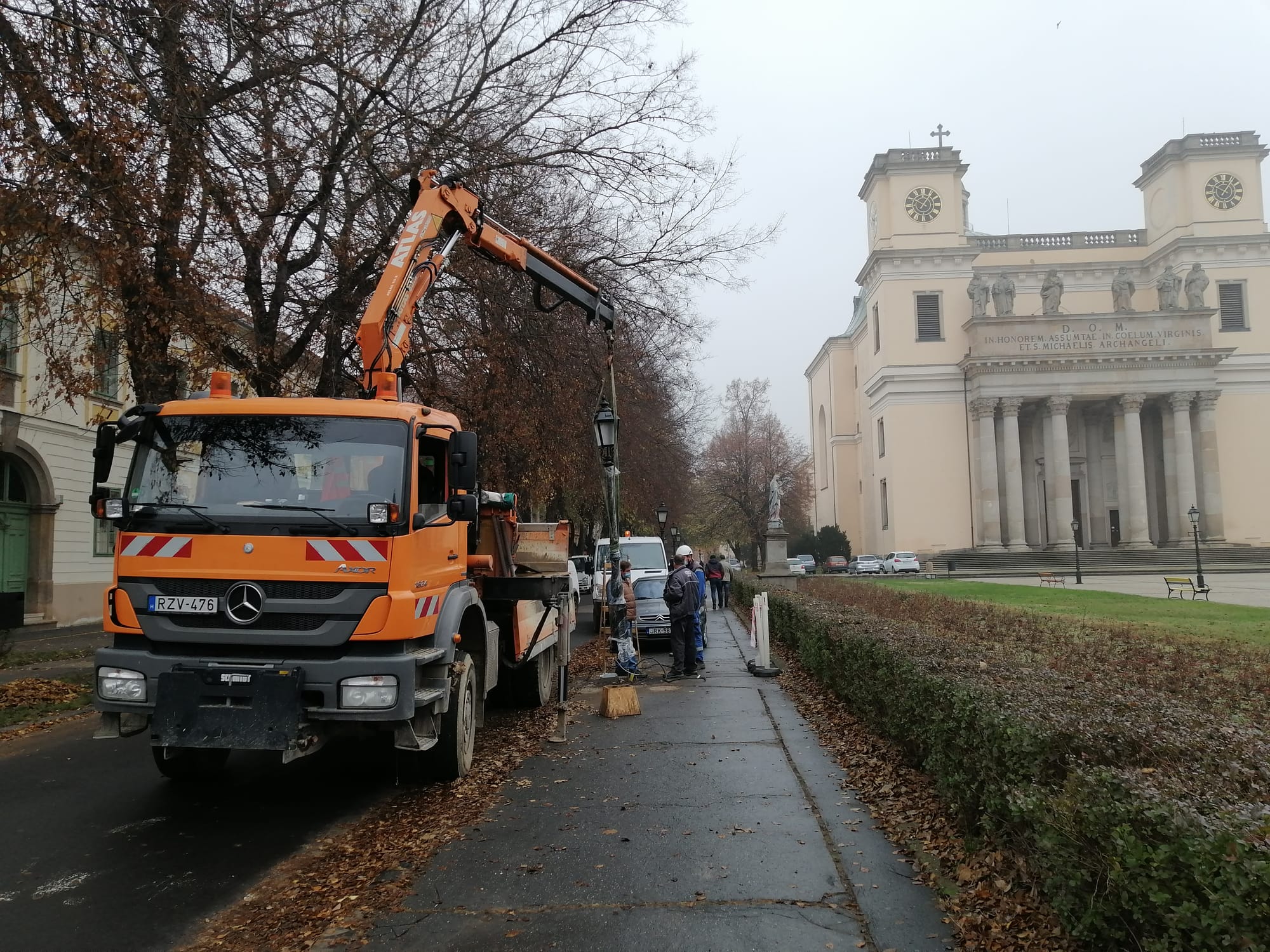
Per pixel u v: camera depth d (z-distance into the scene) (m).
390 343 7.96
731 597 32.75
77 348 16.50
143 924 4.47
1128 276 64.44
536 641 10.20
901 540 66.00
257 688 5.55
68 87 9.66
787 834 5.66
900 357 67.62
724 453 65.62
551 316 15.90
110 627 5.91
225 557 5.82
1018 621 18.44
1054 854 3.71
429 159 12.91
